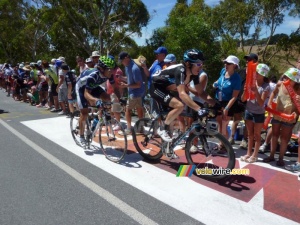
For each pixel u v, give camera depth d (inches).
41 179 153.5
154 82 161.8
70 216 118.2
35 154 194.1
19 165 174.2
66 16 816.3
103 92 194.5
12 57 1599.4
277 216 116.3
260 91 164.6
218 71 589.6
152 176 155.9
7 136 242.1
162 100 159.3
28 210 122.8
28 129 267.0
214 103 155.3
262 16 726.5
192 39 570.3
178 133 168.9
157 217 116.6
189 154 160.6
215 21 724.0
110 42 893.8
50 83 360.2
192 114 161.3
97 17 847.7
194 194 135.1
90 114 196.1
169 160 179.8
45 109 386.0
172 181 149.5
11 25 1332.4
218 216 116.6
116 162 176.9
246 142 203.5
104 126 191.6
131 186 144.0
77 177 155.3
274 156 186.2
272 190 138.4
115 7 835.4
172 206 124.7
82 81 187.6
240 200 129.1
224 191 137.8
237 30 740.7
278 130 168.9
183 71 145.6
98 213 120.3
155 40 733.9
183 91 145.6
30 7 1248.2
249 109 170.2
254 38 758.5
